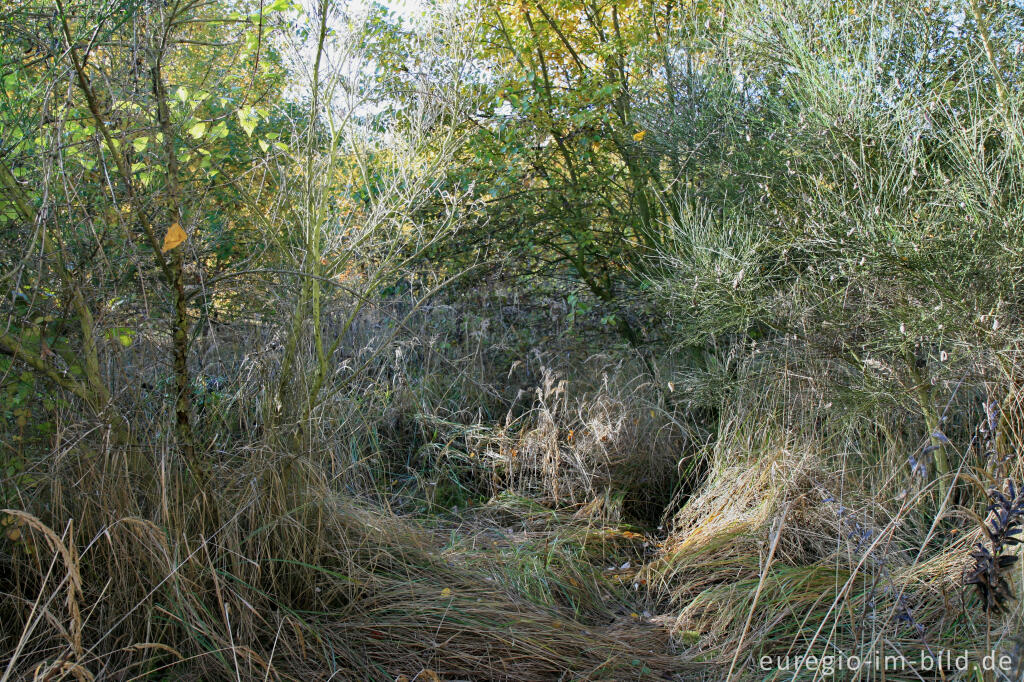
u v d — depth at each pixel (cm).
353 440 409
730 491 397
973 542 289
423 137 378
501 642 271
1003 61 377
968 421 354
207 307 318
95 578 247
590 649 276
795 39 378
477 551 351
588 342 570
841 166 370
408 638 268
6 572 251
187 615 243
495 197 572
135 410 261
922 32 394
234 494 281
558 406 485
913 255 318
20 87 262
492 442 457
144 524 230
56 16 236
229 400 301
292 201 325
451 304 577
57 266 246
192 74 334
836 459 378
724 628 293
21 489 248
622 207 603
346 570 293
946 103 364
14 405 252
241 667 242
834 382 384
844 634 273
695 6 518
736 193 461
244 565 268
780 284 416
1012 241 314
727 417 438
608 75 594
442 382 513
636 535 397
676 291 436
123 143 243
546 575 332
